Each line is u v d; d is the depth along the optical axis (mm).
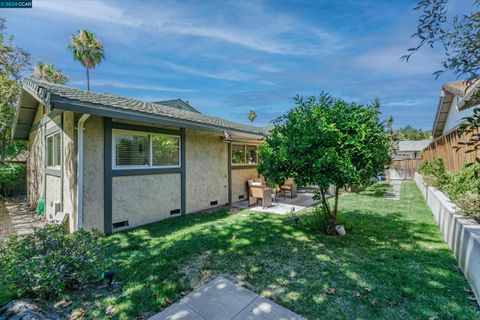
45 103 4391
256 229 5305
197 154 7598
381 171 4570
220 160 8547
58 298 2781
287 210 7430
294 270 3377
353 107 4520
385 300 2660
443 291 2812
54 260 2807
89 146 5078
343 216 6078
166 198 6598
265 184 9328
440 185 6570
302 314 2467
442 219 4820
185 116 7551
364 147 4062
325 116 4383
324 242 4426
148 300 2736
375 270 3326
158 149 6484
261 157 4973
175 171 6855
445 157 8719
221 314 2484
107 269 3188
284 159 4227
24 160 15133
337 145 4203
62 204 5660
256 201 8836
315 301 2670
